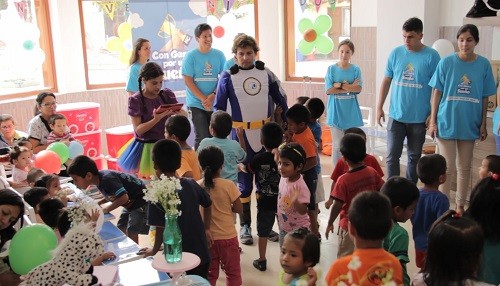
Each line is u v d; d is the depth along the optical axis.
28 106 6.00
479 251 1.80
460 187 4.25
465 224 1.80
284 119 4.25
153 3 5.63
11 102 5.82
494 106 4.76
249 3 7.20
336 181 3.25
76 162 3.05
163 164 2.72
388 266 1.87
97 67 6.85
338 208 3.01
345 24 6.77
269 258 3.79
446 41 5.05
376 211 1.89
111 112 6.77
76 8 6.48
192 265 2.21
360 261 1.89
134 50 5.00
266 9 7.18
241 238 4.08
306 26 6.65
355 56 6.47
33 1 6.28
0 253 2.58
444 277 1.78
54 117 4.66
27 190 3.30
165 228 2.25
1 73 6.05
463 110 4.06
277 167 3.46
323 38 6.60
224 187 3.03
